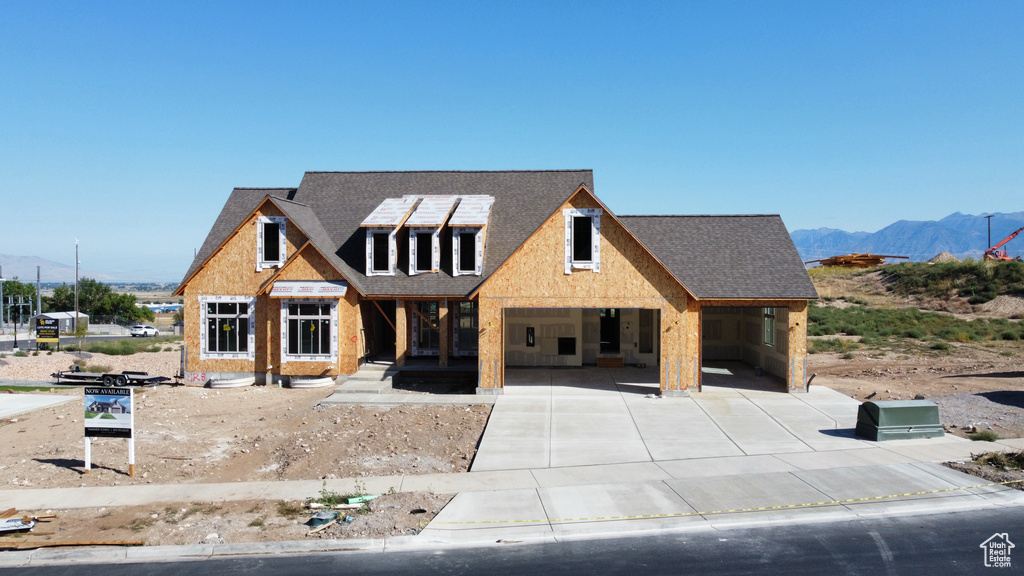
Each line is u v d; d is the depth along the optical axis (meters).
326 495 11.76
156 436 16.56
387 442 15.56
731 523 10.35
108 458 14.66
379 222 23.36
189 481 13.12
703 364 27.39
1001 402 18.44
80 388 24.64
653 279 20.58
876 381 23.12
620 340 26.03
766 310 24.52
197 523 10.66
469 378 23.23
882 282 56.66
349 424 17.33
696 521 10.41
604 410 18.67
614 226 20.69
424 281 23.08
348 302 22.81
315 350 22.77
